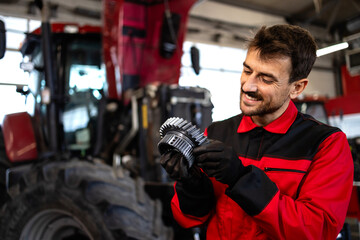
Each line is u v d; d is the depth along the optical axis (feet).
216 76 30.96
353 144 8.90
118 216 4.46
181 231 5.56
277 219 2.15
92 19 21.43
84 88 7.39
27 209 5.18
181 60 9.73
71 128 7.14
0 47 5.58
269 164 2.52
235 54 31.99
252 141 2.76
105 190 4.72
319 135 2.50
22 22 6.88
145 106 7.59
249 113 2.44
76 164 5.25
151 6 9.11
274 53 2.22
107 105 7.47
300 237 2.12
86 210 4.54
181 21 9.46
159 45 9.21
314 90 35.58
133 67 8.97
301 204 2.22
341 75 36.37
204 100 8.01
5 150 6.96
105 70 7.59
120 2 7.34
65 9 20.39
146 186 5.84
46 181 5.02
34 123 7.08
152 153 7.30
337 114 24.04
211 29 29.58
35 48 7.09
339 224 2.24
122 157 7.93
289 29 2.32
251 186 2.14
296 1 30.71
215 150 2.14
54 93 6.65
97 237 4.45
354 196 6.52
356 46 27.14
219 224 2.71
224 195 2.70
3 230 5.31
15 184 5.69
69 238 5.42
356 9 31.37
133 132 7.54
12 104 6.70
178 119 2.47
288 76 2.27
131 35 8.93
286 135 2.59
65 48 7.32
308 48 2.28
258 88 2.32
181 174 2.35
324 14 32.42
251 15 31.48
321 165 2.38
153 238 4.47
